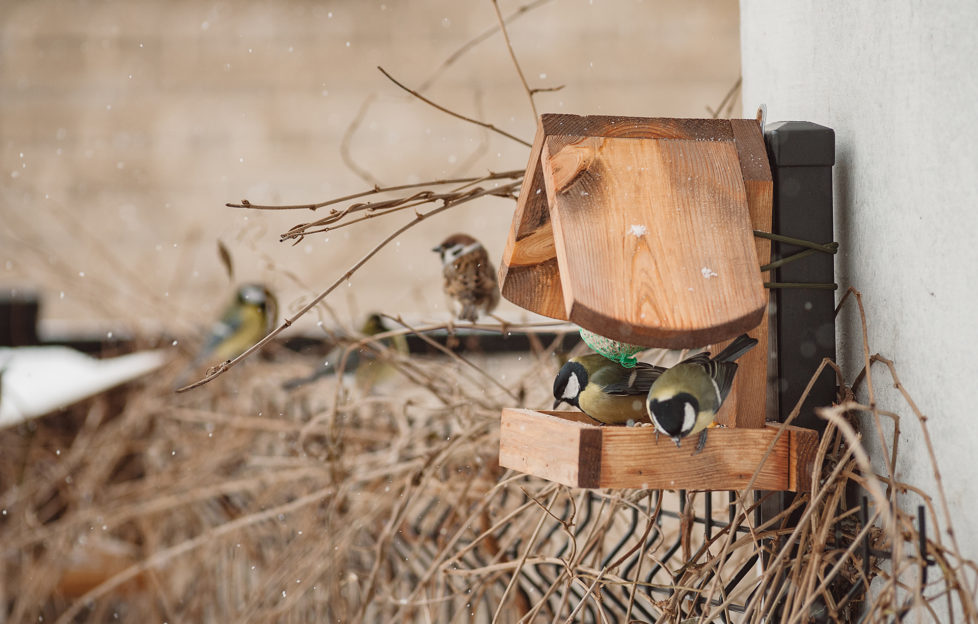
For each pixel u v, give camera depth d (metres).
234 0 12.27
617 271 3.00
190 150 12.09
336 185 11.95
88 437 7.32
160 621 6.70
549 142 3.34
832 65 3.90
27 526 6.89
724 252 3.08
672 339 2.89
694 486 3.26
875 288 3.55
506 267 3.78
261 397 7.07
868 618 2.75
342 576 5.33
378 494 5.43
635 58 11.70
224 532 5.65
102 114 12.12
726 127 3.60
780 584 3.46
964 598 2.64
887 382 3.47
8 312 9.31
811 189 3.62
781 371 3.63
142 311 10.20
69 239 11.66
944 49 3.12
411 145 11.93
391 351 5.48
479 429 4.86
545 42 11.77
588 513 4.76
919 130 3.25
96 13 12.23
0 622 6.78
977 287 2.96
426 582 4.44
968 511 3.02
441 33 12.03
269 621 5.32
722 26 11.67
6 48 12.14
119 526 7.29
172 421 7.25
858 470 3.42
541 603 3.80
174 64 12.21
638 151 3.33
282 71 12.15
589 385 3.47
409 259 11.54
